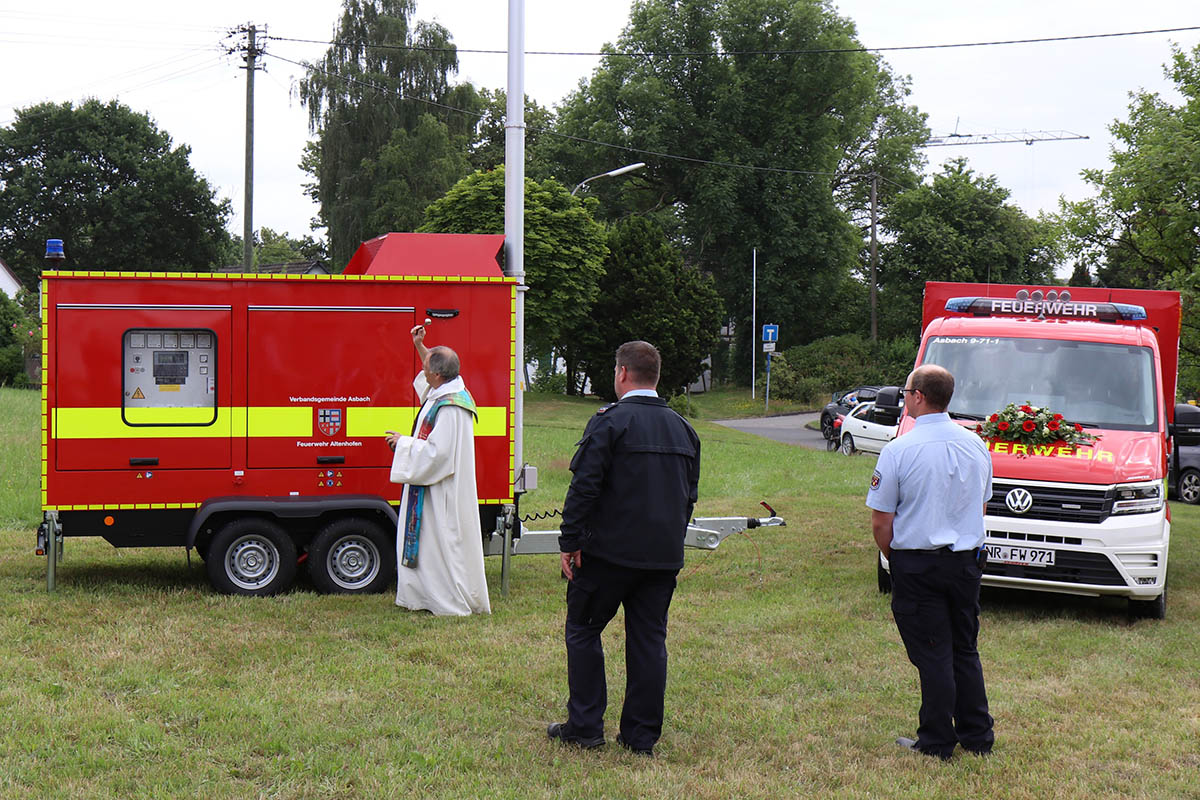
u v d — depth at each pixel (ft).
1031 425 27.14
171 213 179.42
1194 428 31.09
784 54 169.27
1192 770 16.57
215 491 26.16
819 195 171.63
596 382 130.00
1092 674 21.83
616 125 169.89
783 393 162.09
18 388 105.19
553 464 54.60
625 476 16.20
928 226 179.01
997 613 27.35
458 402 24.79
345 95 152.05
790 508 44.86
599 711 16.92
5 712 17.35
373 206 149.28
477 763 16.02
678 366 128.06
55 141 176.35
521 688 19.61
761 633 24.14
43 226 173.68
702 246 173.88
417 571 24.95
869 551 34.91
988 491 17.10
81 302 25.39
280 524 26.50
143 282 25.64
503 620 24.50
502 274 28.91
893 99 205.05
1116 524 25.66
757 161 169.07
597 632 16.94
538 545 27.66
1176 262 53.31
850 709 19.07
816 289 173.17
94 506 25.61
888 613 26.17
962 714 17.29
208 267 184.44
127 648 21.21
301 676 19.88
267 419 26.30
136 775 15.14
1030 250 181.27
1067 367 29.81
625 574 16.30
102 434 25.58
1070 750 17.35
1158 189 50.75
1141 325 31.60
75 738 16.49
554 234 105.70
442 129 150.00
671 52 171.42
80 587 26.58
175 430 25.91
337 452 26.63
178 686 19.07
